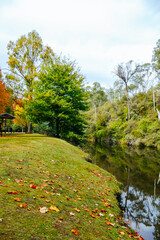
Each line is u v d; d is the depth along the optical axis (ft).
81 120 62.69
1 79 69.46
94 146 107.96
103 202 17.20
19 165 17.65
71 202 13.14
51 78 60.54
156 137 91.50
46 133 81.20
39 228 7.70
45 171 18.76
